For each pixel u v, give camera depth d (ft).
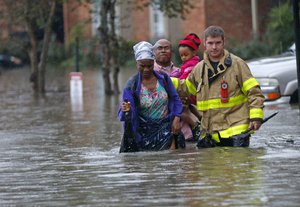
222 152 51.16
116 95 126.41
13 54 282.77
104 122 80.38
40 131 73.72
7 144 63.46
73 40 255.09
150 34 243.60
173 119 54.24
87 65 246.06
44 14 143.95
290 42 166.71
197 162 46.88
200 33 218.59
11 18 147.95
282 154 49.16
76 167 47.70
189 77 55.31
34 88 148.36
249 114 53.78
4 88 161.17
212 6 216.54
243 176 41.06
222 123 54.24
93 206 35.32
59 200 37.06
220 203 34.58
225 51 54.39
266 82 89.71
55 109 101.55
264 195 35.94
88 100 116.47
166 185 39.47
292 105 88.17
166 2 131.13
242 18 215.51
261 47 180.65
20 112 98.78
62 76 198.29
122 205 35.19
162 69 58.65
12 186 41.52
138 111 54.03
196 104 56.44
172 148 54.54
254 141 57.41
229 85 53.93
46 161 51.57
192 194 36.83
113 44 130.82
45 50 143.13
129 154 52.65
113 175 43.52
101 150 56.90
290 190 36.91
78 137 67.21
